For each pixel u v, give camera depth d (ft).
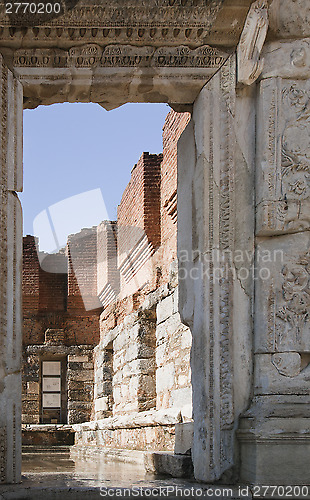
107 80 17.66
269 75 17.40
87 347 67.62
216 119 17.74
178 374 31.89
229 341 16.99
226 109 17.70
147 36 17.30
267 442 15.67
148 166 41.86
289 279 16.89
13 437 16.47
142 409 37.93
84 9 16.61
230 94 17.71
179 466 19.39
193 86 17.89
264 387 16.60
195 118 18.39
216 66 17.76
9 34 16.98
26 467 30.99
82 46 17.31
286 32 17.51
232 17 17.12
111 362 52.06
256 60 17.21
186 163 19.20
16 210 17.15
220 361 16.93
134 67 17.58
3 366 16.51
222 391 16.81
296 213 16.96
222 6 16.89
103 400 51.34
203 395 16.92
